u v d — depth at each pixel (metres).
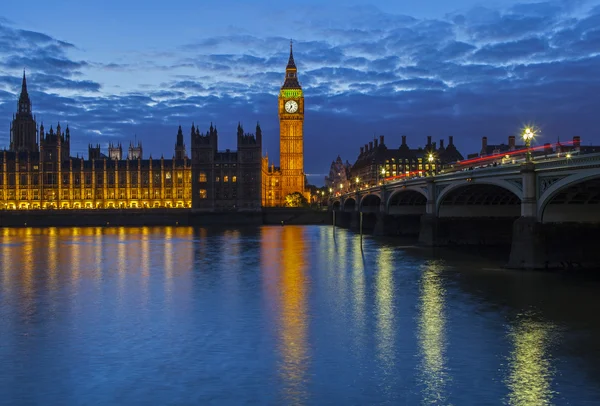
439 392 26.44
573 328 37.28
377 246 96.38
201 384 27.56
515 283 53.06
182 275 62.59
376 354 32.00
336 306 44.81
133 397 25.98
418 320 39.84
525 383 27.47
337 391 26.62
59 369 29.73
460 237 89.50
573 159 51.28
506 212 91.12
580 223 59.28
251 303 46.25
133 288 54.00
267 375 28.73
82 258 81.44
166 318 41.00
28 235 142.88
